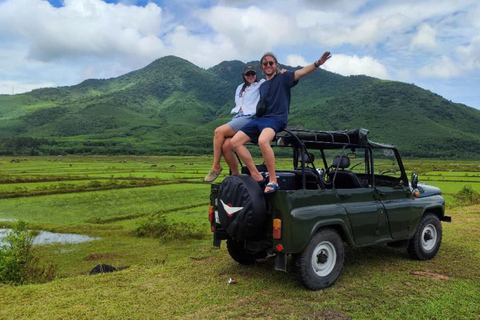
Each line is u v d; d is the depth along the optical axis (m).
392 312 4.15
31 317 3.95
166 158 127.06
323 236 4.83
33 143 163.38
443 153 144.00
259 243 4.77
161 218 16.64
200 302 4.37
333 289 4.82
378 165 6.05
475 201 16.09
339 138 5.55
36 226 17.97
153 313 4.06
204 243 13.99
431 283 5.05
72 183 43.47
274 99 4.82
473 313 4.15
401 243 6.06
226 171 56.69
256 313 4.08
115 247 13.62
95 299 4.45
